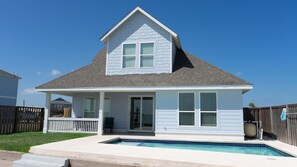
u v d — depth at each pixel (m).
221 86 13.48
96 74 17.52
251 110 18.34
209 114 14.04
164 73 16.09
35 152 9.16
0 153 9.26
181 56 18.27
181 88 14.00
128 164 7.66
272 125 14.25
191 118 14.23
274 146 10.97
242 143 12.58
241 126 13.51
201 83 13.88
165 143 13.30
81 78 17.03
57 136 13.84
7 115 16.30
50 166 7.97
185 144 13.08
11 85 35.19
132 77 16.11
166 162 7.38
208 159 7.50
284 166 6.66
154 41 16.59
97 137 13.51
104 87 15.08
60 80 17.11
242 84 13.33
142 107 17.70
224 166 6.78
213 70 15.67
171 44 16.31
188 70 16.02
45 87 16.23
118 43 17.25
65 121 16.58
